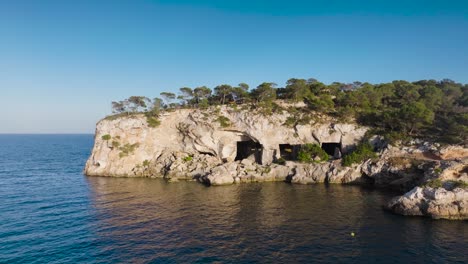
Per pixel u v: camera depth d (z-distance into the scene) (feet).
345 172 208.85
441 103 256.52
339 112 252.62
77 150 561.84
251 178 225.15
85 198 172.14
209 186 208.74
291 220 128.47
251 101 291.17
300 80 299.38
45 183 220.64
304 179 214.90
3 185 211.41
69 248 100.78
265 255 93.86
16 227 121.49
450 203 127.95
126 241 106.63
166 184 217.77
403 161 189.16
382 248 98.27
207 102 297.74
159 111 281.95
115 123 268.41
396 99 291.38
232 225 123.13
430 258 90.84
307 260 90.12
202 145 268.82
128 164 261.65
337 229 116.37
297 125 245.24
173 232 115.44
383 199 163.12
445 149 181.57
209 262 89.30
